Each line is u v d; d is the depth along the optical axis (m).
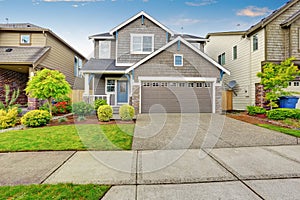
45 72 9.72
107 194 3.08
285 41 12.05
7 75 13.75
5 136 6.68
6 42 13.84
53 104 12.71
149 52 14.41
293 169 4.01
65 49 16.95
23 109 11.93
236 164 4.30
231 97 15.00
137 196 3.02
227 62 16.70
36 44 13.90
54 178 3.62
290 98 11.05
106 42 15.48
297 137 6.66
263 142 6.09
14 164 4.31
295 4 12.11
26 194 3.04
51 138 6.44
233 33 15.48
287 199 2.91
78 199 2.92
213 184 3.40
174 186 3.34
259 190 3.18
